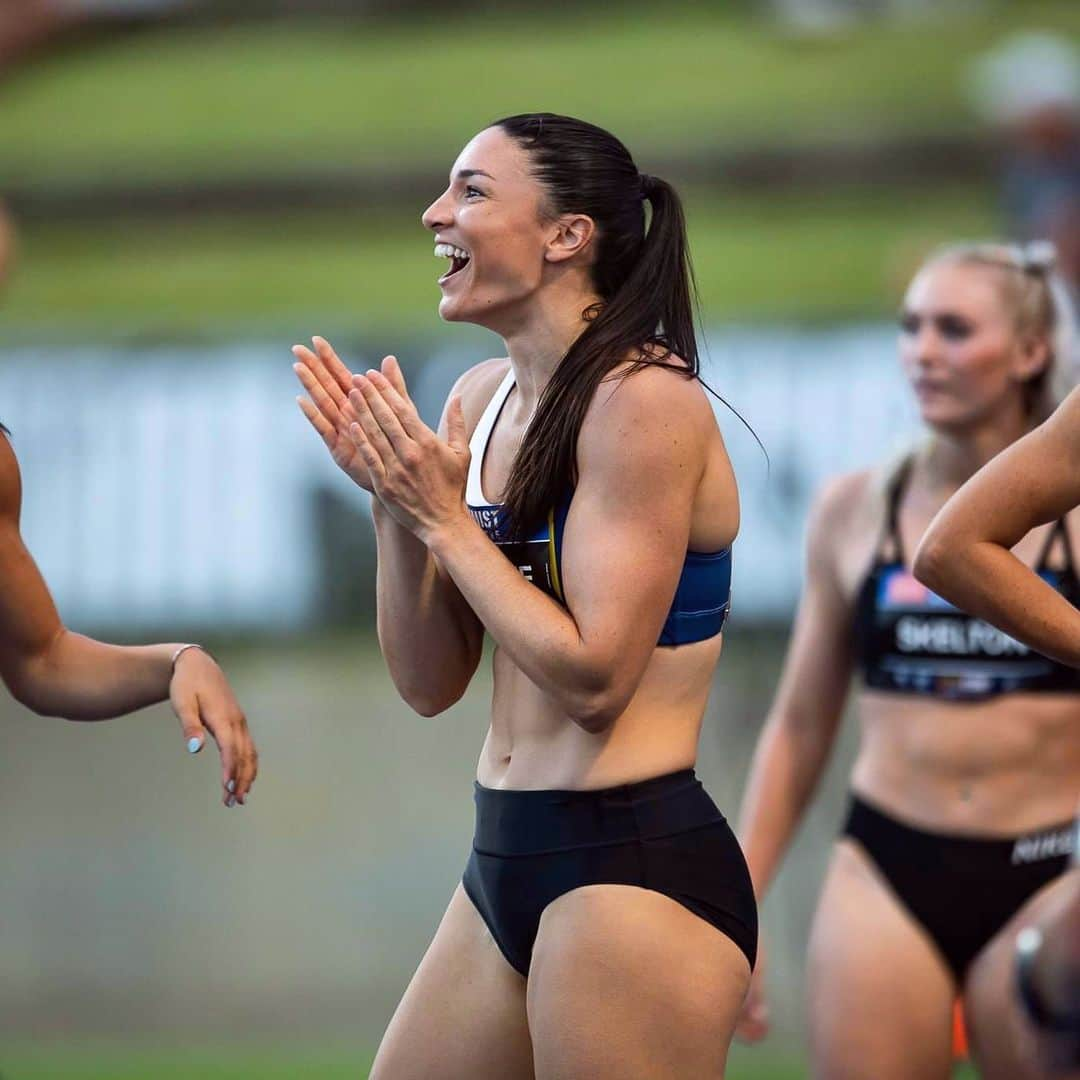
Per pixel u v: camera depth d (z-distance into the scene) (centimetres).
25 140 5591
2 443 1087
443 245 1060
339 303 4588
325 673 3147
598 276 1059
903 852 1413
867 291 4434
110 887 2808
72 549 3278
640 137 5275
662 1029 987
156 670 1122
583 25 6288
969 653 1410
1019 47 5566
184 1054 2383
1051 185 3912
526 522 1030
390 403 1014
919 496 1454
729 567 1069
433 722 3031
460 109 5616
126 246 5147
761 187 5206
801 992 2630
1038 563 1378
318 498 3288
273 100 5791
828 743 1498
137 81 6022
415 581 1111
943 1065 1383
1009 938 1377
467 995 1069
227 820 2906
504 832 1047
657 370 1015
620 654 984
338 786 2945
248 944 2750
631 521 995
